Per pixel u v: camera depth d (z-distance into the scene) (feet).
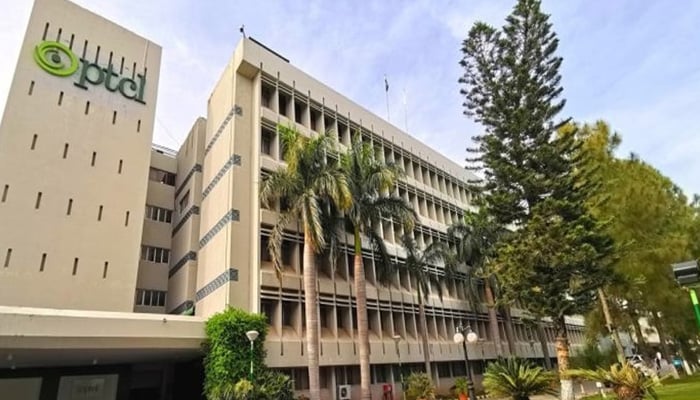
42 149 67.67
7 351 44.29
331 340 66.64
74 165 70.49
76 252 66.64
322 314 68.90
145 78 84.64
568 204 65.00
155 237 89.66
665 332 94.84
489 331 107.34
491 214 78.23
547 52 75.92
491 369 51.88
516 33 77.56
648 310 88.02
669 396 52.13
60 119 70.95
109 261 69.51
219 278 63.10
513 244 67.56
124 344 48.98
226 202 66.49
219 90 79.61
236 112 70.59
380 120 99.14
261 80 73.82
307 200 57.98
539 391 48.83
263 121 71.31
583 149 84.43
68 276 64.75
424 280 85.87
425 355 80.38
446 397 77.82
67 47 75.20
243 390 47.52
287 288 64.23
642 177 86.74
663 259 77.92
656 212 82.07
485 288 107.86
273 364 57.47
